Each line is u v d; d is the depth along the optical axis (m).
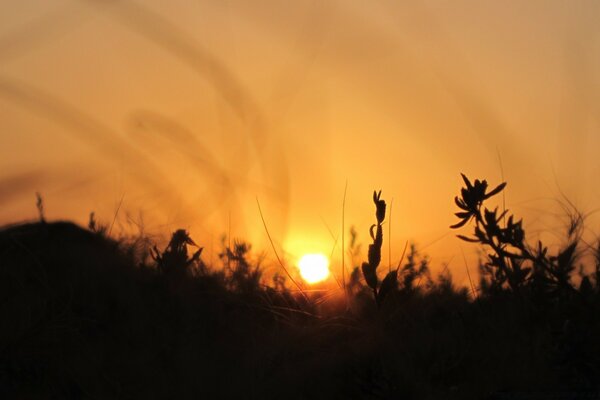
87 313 4.21
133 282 4.41
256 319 4.29
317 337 3.92
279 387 3.61
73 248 4.77
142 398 3.54
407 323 4.00
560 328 3.63
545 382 3.49
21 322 3.92
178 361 3.72
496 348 3.58
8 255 4.79
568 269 3.77
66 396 3.61
